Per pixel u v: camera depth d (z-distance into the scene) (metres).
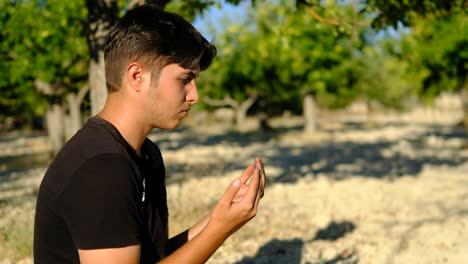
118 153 1.16
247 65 23.22
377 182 9.91
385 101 44.16
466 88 17.30
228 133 29.44
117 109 1.25
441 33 13.77
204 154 16.33
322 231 6.03
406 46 14.81
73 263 1.18
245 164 13.23
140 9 1.24
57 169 1.18
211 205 6.87
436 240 5.62
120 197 1.12
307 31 19.22
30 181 10.59
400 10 5.15
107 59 1.25
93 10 4.36
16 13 8.27
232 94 25.77
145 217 1.30
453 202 7.84
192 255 1.19
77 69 10.71
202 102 30.81
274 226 6.26
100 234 1.09
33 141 26.33
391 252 5.16
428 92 16.20
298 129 31.97
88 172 1.12
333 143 20.92
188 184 9.20
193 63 1.24
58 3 8.60
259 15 20.77
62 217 1.15
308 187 9.24
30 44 9.23
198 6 5.91
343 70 22.55
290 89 26.19
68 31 9.08
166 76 1.22
